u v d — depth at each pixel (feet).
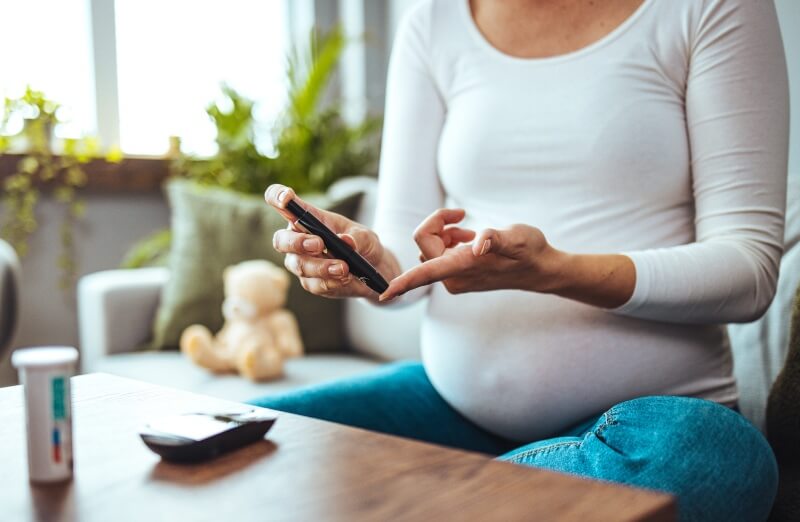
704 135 3.18
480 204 3.64
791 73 4.77
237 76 9.49
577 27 3.46
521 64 3.51
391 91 4.06
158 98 8.89
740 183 3.10
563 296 3.01
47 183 7.92
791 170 4.80
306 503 1.72
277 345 6.31
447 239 3.18
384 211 3.93
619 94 3.27
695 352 3.19
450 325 3.51
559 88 3.40
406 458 2.00
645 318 3.11
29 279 7.95
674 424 2.44
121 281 6.95
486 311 3.38
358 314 6.86
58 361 1.92
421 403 3.67
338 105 9.05
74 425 2.37
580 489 1.75
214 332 6.72
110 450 2.14
